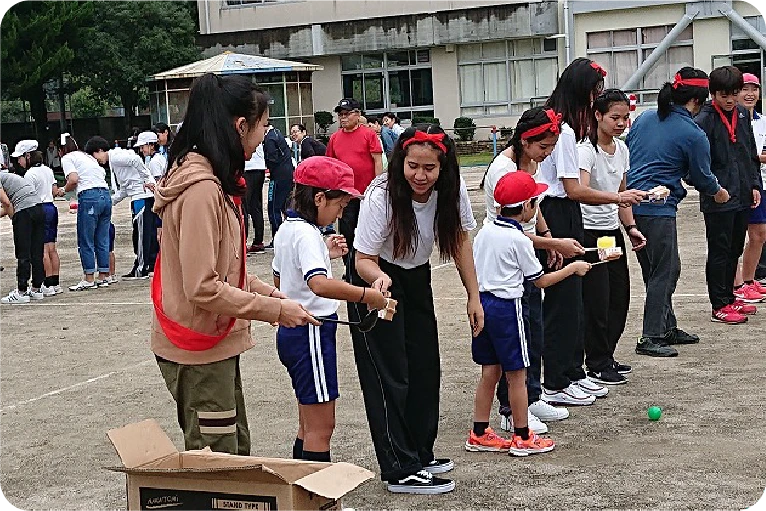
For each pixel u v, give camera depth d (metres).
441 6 39.31
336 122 40.09
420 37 38.50
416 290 5.08
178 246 4.02
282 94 34.97
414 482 5.06
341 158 12.09
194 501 3.32
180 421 4.22
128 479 3.40
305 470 3.41
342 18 40.41
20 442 6.40
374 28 38.97
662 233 7.68
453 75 39.25
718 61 33.25
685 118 7.67
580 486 5.06
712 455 5.45
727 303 8.87
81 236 12.96
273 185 15.26
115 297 12.19
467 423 6.31
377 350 5.04
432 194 4.99
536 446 5.61
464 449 5.79
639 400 6.60
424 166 4.80
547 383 6.59
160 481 3.35
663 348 7.77
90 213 12.91
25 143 12.70
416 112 40.03
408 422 5.19
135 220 13.63
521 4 36.97
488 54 38.78
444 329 9.05
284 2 41.06
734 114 8.57
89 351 9.12
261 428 6.36
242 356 8.47
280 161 15.16
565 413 6.28
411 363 5.16
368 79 40.38
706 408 6.34
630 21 35.47
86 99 50.53
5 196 11.95
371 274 4.90
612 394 6.77
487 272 5.51
